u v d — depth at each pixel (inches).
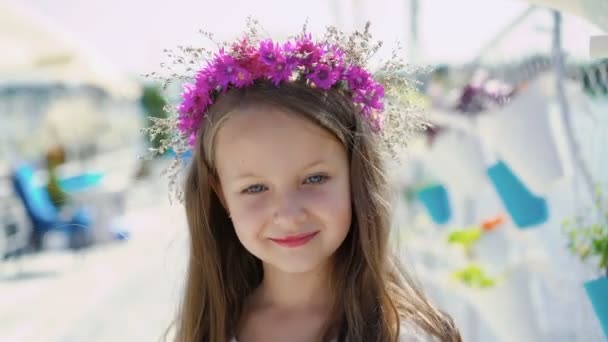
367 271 63.2
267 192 60.4
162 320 180.1
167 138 70.0
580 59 111.5
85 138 454.9
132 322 181.2
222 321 69.3
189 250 71.2
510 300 110.9
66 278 234.5
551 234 112.5
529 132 97.3
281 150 58.8
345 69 63.3
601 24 79.3
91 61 384.5
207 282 70.3
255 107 60.1
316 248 59.9
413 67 80.5
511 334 110.5
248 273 71.9
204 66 65.2
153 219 334.3
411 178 153.3
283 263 60.1
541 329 109.6
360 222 63.1
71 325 181.9
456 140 127.8
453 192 134.6
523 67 127.0
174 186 76.3
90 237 280.1
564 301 112.0
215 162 64.0
